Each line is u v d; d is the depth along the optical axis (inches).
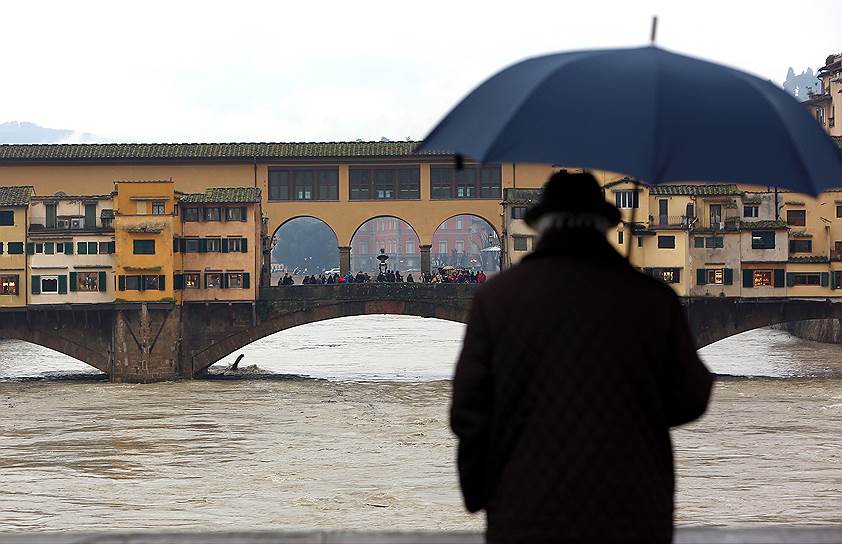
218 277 3476.9
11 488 1807.3
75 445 2206.0
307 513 1603.1
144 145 3821.4
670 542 223.3
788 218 3690.9
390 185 3841.0
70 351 3422.7
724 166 233.3
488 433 229.8
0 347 4675.2
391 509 1620.3
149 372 3339.1
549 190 243.4
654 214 3577.8
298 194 3848.4
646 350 225.8
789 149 240.8
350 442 2206.0
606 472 217.5
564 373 222.8
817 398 2785.4
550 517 217.2
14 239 3415.4
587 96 234.5
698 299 3555.6
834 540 282.4
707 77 242.2
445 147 246.2
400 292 3516.2
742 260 3565.5
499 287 233.9
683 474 1849.2
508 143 231.5
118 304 3348.9
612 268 234.4
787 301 3577.8
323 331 5423.2
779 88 260.1
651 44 248.1
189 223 3469.5
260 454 2087.8
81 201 3479.3
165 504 1675.7
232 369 3599.9
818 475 1839.3
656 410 226.2
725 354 4042.8
